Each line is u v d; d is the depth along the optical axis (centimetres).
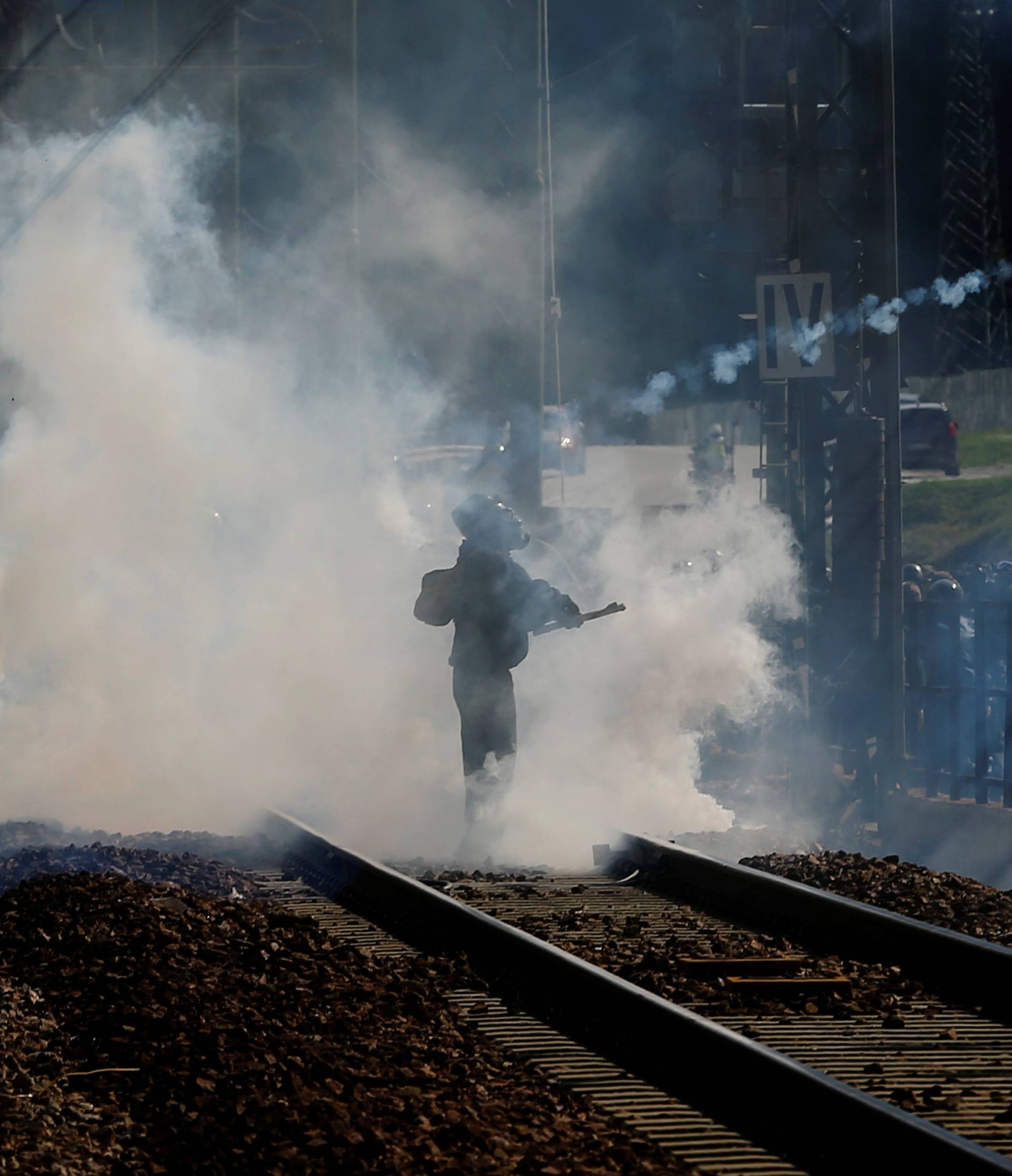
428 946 3359
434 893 3484
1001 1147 2092
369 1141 1991
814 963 3173
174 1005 2688
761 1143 2123
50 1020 2673
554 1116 2183
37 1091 2277
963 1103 2275
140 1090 2317
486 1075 2389
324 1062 2353
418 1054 2466
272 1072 2302
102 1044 2541
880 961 3216
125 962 3005
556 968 2839
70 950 3156
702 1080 2339
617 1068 2464
